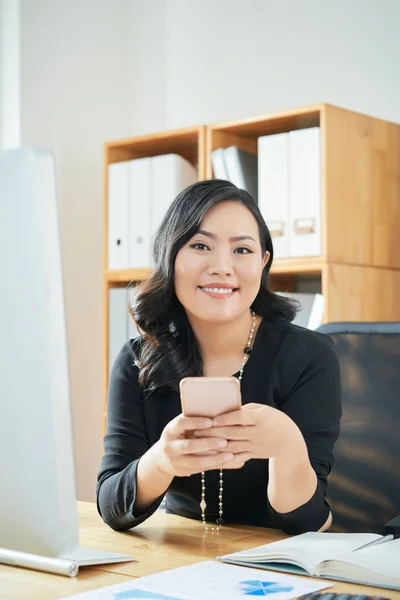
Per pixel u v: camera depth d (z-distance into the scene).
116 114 3.64
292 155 2.68
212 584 0.88
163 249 1.33
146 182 3.04
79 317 3.44
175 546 1.10
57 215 0.86
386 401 1.55
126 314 3.06
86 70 3.51
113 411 1.39
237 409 1.06
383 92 2.93
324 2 3.09
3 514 0.94
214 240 1.28
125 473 1.21
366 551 0.95
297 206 2.66
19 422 0.90
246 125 2.86
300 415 1.34
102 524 1.27
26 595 0.86
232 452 1.08
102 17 3.59
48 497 0.91
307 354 1.38
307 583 0.89
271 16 3.25
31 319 0.87
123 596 0.83
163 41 3.61
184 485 1.36
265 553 0.97
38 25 3.33
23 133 3.28
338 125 2.64
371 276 2.75
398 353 1.56
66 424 0.90
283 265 2.69
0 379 0.90
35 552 0.94
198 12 3.48
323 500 1.22
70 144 3.44
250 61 3.31
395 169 2.88
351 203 2.68
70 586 0.89
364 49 2.98
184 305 1.31
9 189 0.85
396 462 1.52
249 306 1.34
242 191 1.32
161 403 1.38
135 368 1.41
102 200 3.56
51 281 0.86
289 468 1.12
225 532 1.20
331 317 2.58
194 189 1.31
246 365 1.39
